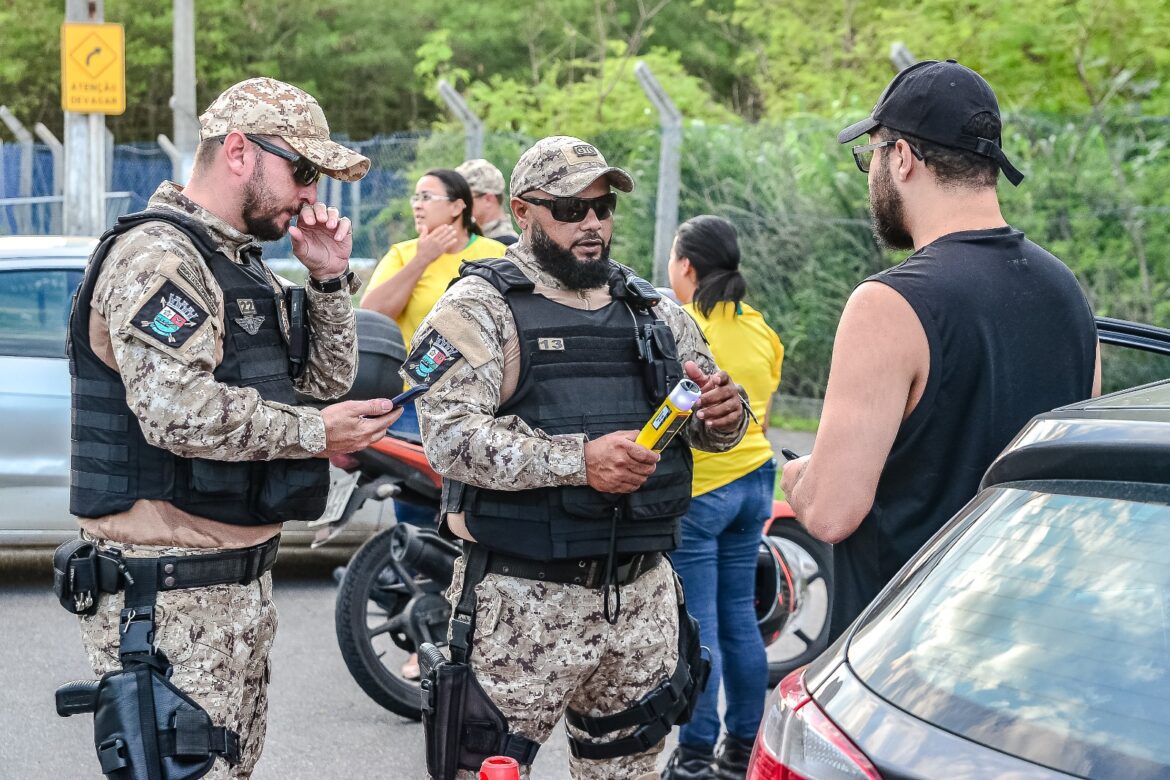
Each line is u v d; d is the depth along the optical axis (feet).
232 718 9.02
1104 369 29.04
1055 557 5.84
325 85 98.27
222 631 8.96
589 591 9.27
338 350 10.05
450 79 55.98
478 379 9.04
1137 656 5.35
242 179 9.18
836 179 33.83
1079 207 29.89
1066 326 8.56
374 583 14.84
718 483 12.67
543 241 9.46
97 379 8.83
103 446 8.80
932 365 8.13
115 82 34.53
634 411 9.43
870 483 8.15
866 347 8.16
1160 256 29.25
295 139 9.27
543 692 9.21
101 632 8.91
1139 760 5.07
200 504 8.86
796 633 16.84
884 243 9.09
